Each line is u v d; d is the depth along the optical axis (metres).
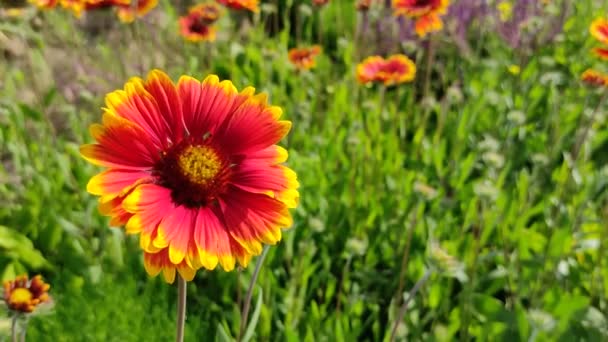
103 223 0.51
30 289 0.36
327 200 0.57
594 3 1.07
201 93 0.34
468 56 0.87
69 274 0.48
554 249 0.50
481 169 0.64
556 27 0.90
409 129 0.74
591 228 0.56
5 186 0.58
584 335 0.46
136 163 0.31
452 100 0.66
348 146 0.65
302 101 0.71
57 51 0.78
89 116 0.70
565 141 0.67
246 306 0.40
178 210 0.31
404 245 0.54
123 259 0.51
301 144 0.67
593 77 0.58
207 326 0.46
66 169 0.54
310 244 0.51
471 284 0.47
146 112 0.32
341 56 0.94
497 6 0.91
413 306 0.50
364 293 0.51
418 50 0.87
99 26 0.84
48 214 0.52
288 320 0.47
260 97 0.34
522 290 0.50
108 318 0.44
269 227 0.32
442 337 0.46
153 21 0.90
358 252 0.46
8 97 0.59
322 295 0.52
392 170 0.62
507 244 0.53
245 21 0.98
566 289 0.51
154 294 0.48
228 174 0.33
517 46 0.87
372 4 0.89
